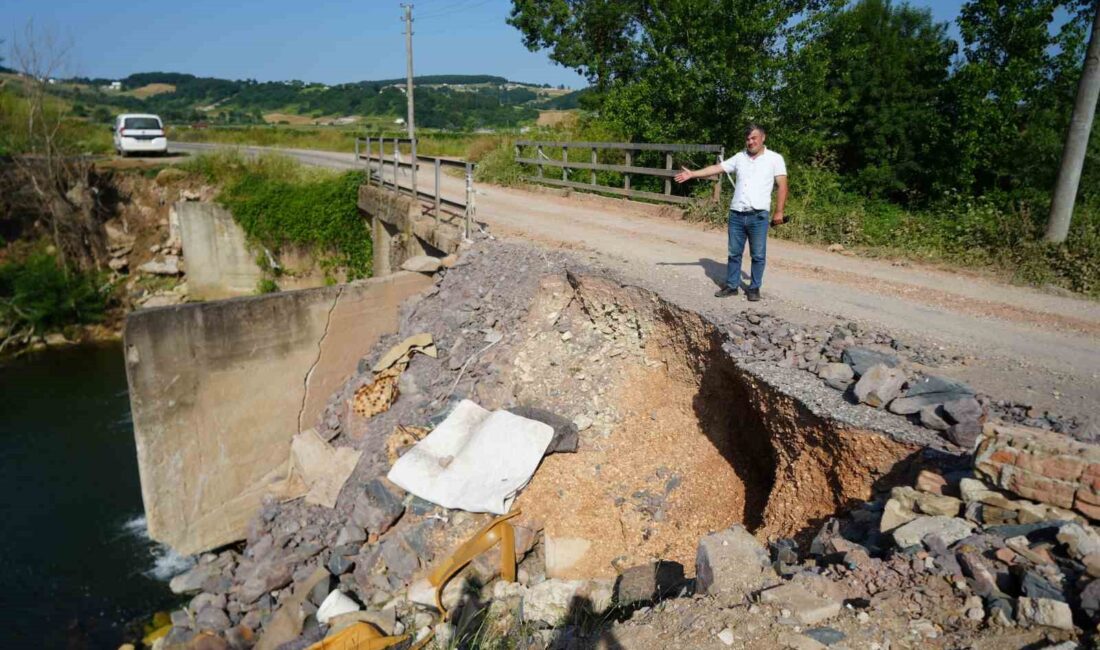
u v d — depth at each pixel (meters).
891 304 8.01
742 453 6.61
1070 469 3.55
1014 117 14.56
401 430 8.84
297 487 9.75
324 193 19.22
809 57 15.72
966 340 6.75
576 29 26.12
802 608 3.40
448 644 5.49
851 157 17.17
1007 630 3.10
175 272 21.58
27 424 14.40
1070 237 9.95
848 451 4.94
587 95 26.11
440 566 7.07
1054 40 14.20
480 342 9.80
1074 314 7.73
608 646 3.60
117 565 9.78
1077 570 3.22
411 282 11.68
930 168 15.67
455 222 13.65
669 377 7.85
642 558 6.32
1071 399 5.33
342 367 11.00
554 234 12.38
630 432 7.61
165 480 9.21
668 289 8.23
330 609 7.22
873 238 11.62
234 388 9.73
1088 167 13.30
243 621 7.97
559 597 5.58
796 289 8.57
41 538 10.41
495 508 7.28
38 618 8.71
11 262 19.69
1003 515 3.70
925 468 4.47
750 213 7.49
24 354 18.48
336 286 10.73
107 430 14.16
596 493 7.11
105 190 21.67
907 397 5.14
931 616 3.27
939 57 16.05
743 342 6.50
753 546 4.11
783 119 16.45
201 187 21.67
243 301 9.68
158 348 8.98
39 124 21.30
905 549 3.73
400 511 8.11
